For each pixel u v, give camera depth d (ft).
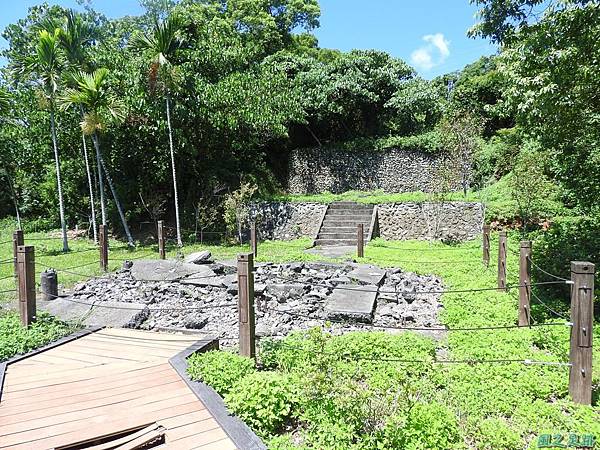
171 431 11.77
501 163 58.03
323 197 63.98
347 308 23.50
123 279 31.91
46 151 64.39
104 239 36.47
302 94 72.33
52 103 51.29
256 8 83.92
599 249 28.32
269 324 22.45
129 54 59.16
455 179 54.95
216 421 12.24
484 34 24.47
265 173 71.10
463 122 58.29
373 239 52.85
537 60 23.11
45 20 55.11
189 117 57.67
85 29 55.01
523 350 17.28
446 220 52.54
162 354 17.43
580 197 30.76
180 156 61.11
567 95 22.94
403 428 11.30
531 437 11.89
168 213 66.33
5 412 12.69
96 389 14.20
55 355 17.57
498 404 13.30
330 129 81.10
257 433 11.97
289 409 12.59
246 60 66.64
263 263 34.68
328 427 11.40
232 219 56.13
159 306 26.05
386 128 79.61
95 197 63.93
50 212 70.08
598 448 11.02
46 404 13.19
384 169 72.28
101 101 51.19
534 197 43.27
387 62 78.69
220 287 28.73
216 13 80.53
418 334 20.57
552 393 14.14
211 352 16.55
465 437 11.86
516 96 23.97
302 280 29.07
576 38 22.27
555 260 27.76
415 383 14.34
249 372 14.67
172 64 52.90
